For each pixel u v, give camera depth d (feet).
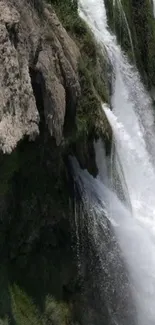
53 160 49.73
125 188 60.13
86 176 55.06
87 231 53.16
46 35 46.91
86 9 69.72
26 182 48.16
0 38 41.86
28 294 47.96
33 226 48.98
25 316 46.80
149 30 79.92
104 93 61.26
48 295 49.52
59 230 51.80
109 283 54.08
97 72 59.57
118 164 59.06
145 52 78.84
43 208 49.47
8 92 41.52
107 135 55.21
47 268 50.21
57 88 46.39
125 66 71.05
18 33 43.75
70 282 51.98
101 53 63.10
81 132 51.72
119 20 72.74
